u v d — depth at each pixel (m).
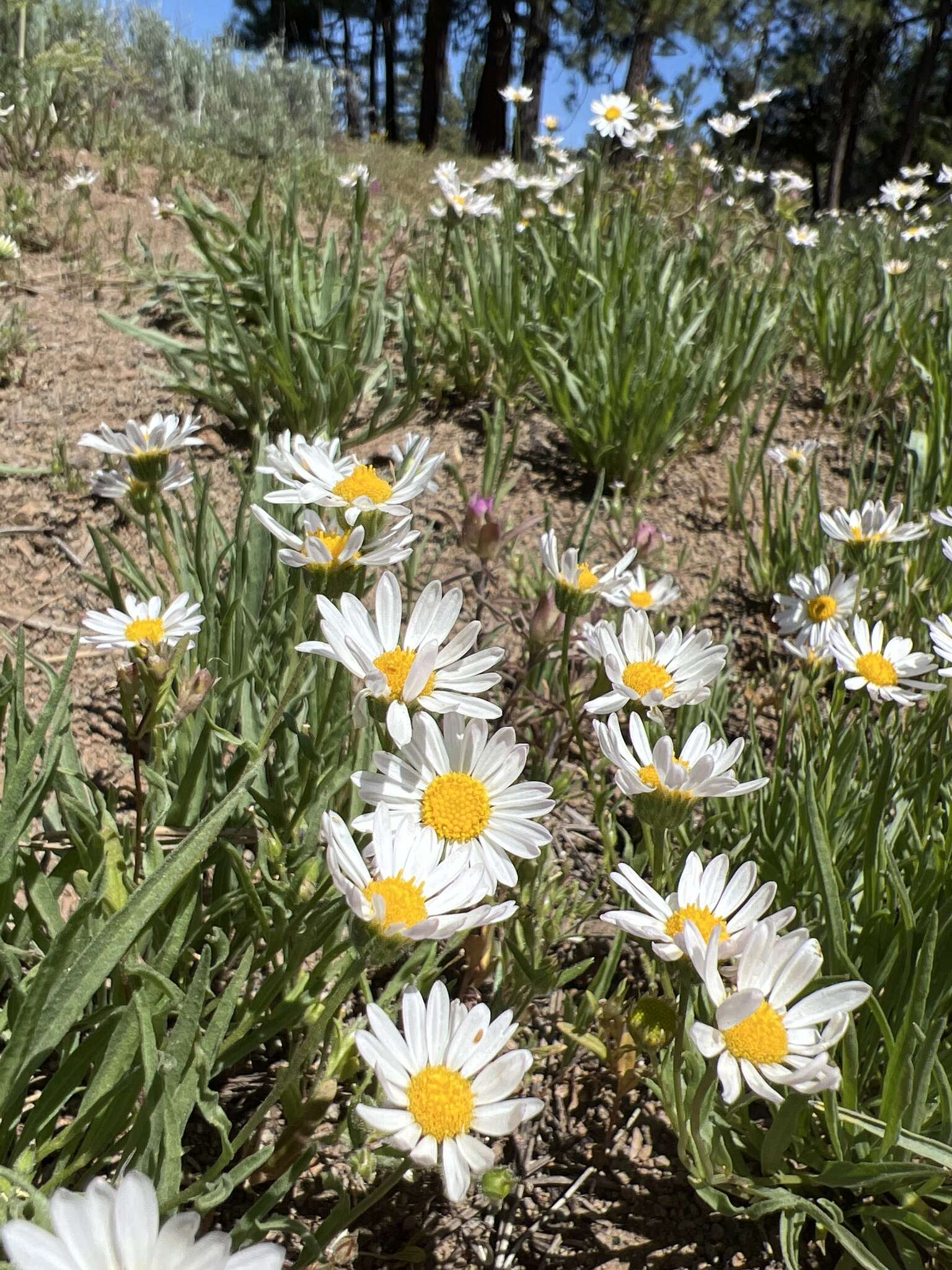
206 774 0.27
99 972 0.18
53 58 1.00
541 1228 0.24
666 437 0.57
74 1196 0.11
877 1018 0.23
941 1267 0.24
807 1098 0.22
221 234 0.86
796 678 0.42
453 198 0.63
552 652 0.40
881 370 0.70
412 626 0.22
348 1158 0.24
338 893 0.22
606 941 0.32
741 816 0.33
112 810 0.27
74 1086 0.19
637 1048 0.25
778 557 0.51
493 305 0.65
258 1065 0.27
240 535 0.33
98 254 0.74
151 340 0.59
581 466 0.60
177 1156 0.17
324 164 1.35
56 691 0.21
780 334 0.72
